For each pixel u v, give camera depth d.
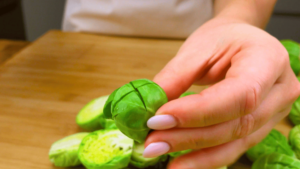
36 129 0.41
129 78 0.49
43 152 0.38
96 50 0.58
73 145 0.37
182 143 0.30
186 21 0.60
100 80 0.49
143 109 0.29
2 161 0.38
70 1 0.67
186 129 0.30
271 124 0.34
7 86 0.48
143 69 0.52
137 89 0.30
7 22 0.77
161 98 0.30
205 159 0.32
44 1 0.88
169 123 0.29
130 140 0.36
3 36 0.77
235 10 0.42
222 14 0.42
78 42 0.62
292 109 0.40
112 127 0.38
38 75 0.50
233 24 0.36
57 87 0.47
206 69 0.35
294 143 0.37
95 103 0.41
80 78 0.50
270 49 0.31
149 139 0.30
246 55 0.31
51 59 0.55
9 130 0.41
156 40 0.63
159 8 0.58
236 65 0.31
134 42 0.62
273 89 0.32
